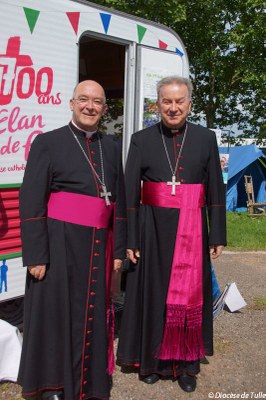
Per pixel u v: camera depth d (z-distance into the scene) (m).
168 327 3.06
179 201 3.03
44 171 2.62
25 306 2.74
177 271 3.04
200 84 15.39
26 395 2.66
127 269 3.21
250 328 4.35
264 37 13.91
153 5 10.11
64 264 2.63
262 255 7.52
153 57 4.39
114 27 4.05
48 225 2.67
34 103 3.47
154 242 3.11
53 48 3.56
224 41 14.23
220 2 13.78
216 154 3.17
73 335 2.68
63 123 3.72
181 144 3.08
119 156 2.90
